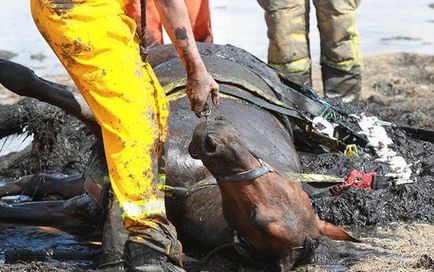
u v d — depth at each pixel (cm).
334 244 1355
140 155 1200
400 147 1761
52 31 1206
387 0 3916
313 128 1661
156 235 1209
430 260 1333
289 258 1316
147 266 1209
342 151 1692
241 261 1366
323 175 1505
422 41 3194
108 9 1200
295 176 1423
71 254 1433
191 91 1258
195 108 1267
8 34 3144
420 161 1728
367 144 1706
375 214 1577
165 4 1216
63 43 1202
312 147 1720
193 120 1457
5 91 2462
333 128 1688
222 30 3203
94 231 1549
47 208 1580
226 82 1565
